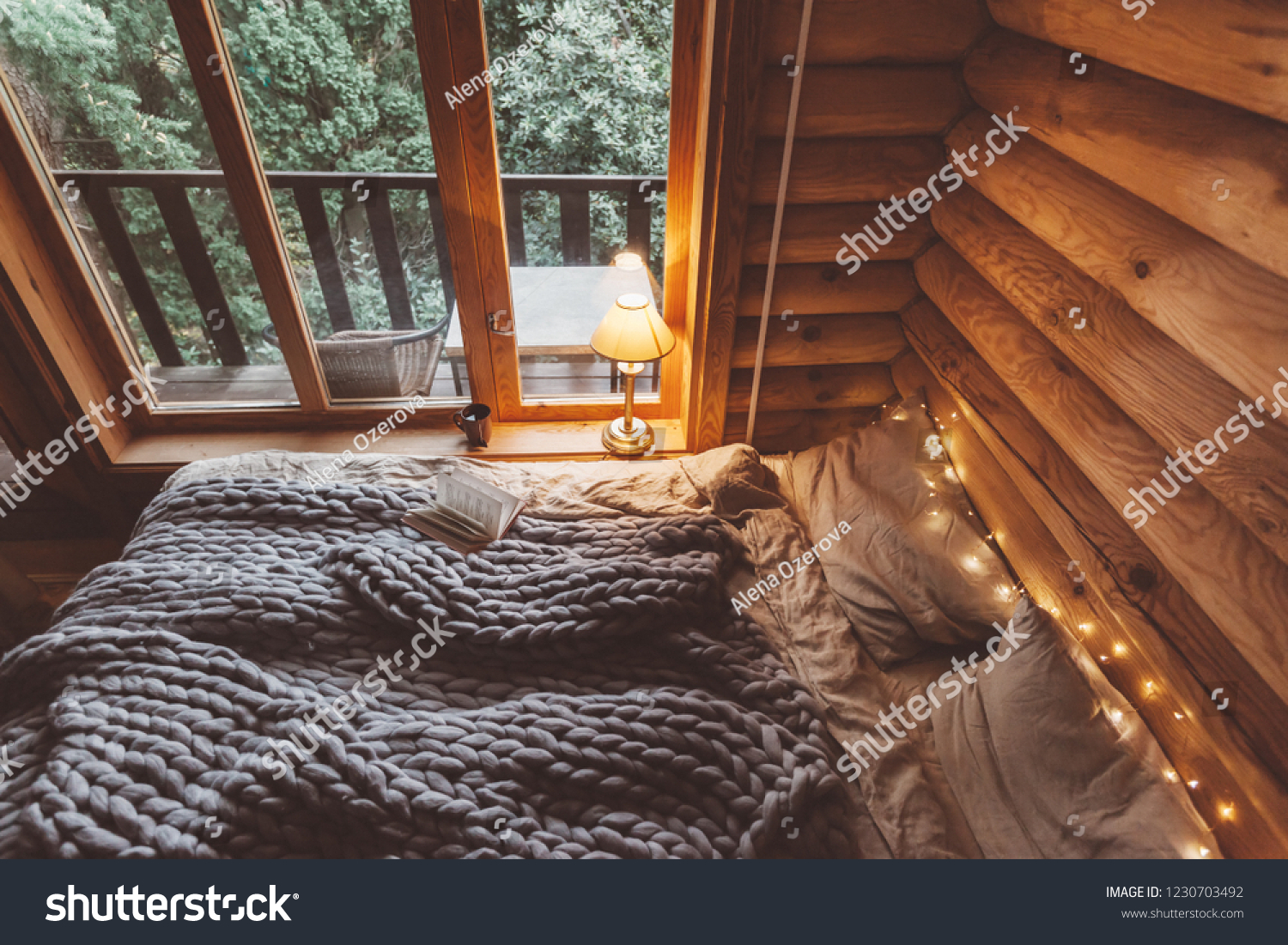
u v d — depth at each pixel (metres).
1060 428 1.64
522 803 1.46
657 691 1.64
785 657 1.79
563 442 2.53
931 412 2.21
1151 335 1.39
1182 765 1.40
